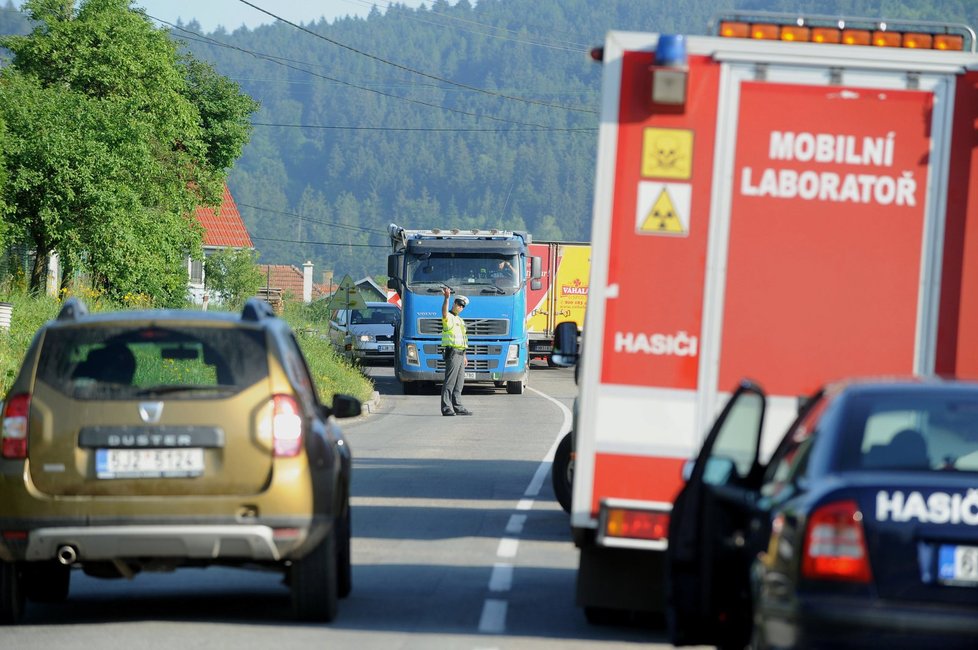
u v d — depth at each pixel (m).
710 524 24.94
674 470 29.89
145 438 31.12
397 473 67.00
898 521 21.02
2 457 31.33
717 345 29.92
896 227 29.88
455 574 40.34
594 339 30.12
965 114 29.81
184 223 159.25
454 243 137.88
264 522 31.19
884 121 29.92
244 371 31.89
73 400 31.41
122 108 132.12
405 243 139.25
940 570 20.86
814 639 20.94
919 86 29.88
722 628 25.02
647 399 29.98
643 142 30.09
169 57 152.00
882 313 29.81
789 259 29.92
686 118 30.06
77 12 148.88
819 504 21.34
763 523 23.42
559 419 106.44
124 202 129.88
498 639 31.47
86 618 33.78
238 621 33.34
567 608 35.59
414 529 49.03
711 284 29.98
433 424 100.38
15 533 31.02
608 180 30.12
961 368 29.75
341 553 36.16
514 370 137.75
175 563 32.53
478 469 69.19
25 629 32.12
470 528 49.38
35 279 128.62
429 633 31.98
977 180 29.84
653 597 32.66
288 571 33.84
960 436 23.08
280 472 31.34
